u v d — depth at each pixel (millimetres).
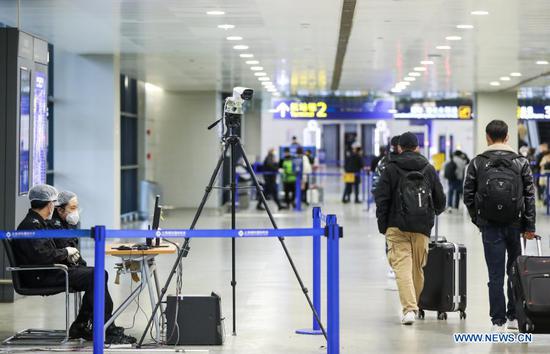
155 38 18391
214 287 13695
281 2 13953
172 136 33094
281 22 16172
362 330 10344
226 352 9195
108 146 21094
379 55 21844
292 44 19547
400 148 10914
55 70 21125
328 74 27219
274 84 30969
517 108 35125
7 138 12523
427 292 10898
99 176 21141
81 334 9906
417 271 10648
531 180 9836
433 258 10852
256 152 48125
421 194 10344
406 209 10336
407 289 10570
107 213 21125
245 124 47344
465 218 28156
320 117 35719
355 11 14883
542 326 9062
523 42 19312
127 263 9781
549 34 17969
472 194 9961
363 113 35594
